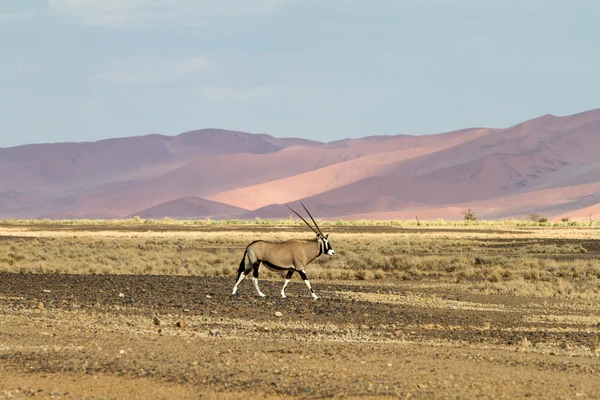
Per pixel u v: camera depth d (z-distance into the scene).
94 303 68.88
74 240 191.75
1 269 106.88
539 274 114.44
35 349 41.81
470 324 63.12
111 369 36.84
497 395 33.53
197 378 35.34
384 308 72.00
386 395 32.81
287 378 35.59
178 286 86.31
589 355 47.25
